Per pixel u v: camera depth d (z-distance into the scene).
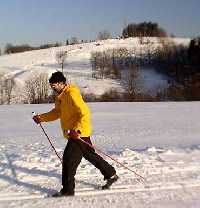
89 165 7.71
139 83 60.62
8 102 49.75
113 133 15.05
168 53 90.00
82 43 106.88
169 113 24.53
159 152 8.99
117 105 32.88
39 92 51.72
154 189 6.39
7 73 75.62
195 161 8.11
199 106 30.42
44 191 6.39
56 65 86.31
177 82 68.62
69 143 6.03
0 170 7.60
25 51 106.19
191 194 6.12
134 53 91.75
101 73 76.38
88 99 48.41
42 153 9.27
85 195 6.13
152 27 114.62
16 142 12.84
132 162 7.98
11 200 5.96
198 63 77.44
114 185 6.57
